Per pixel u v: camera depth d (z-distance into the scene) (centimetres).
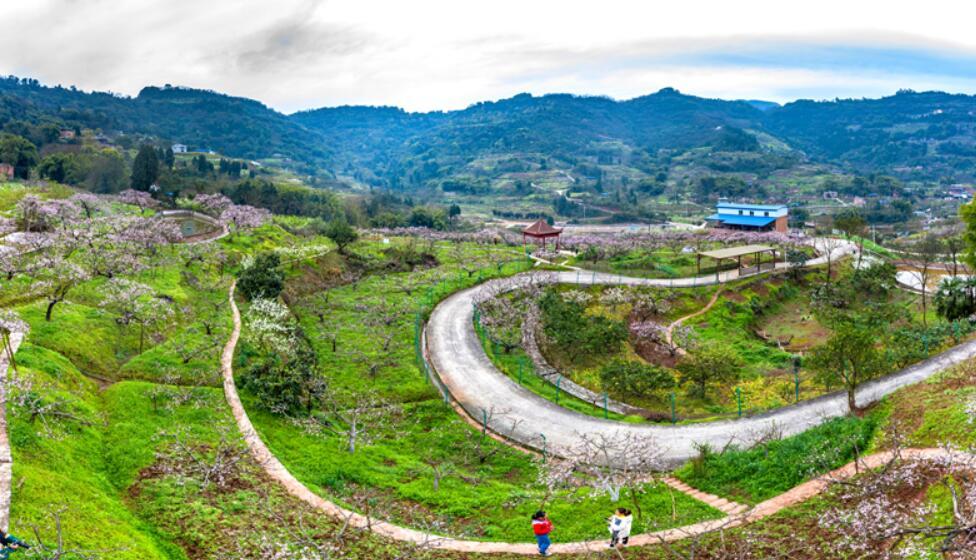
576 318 6075
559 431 4031
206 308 5453
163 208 11262
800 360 5525
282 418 3700
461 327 6025
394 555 2406
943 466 2500
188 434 3144
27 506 2131
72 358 3797
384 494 3097
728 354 4962
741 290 7481
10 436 2547
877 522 2247
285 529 2359
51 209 7081
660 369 4928
